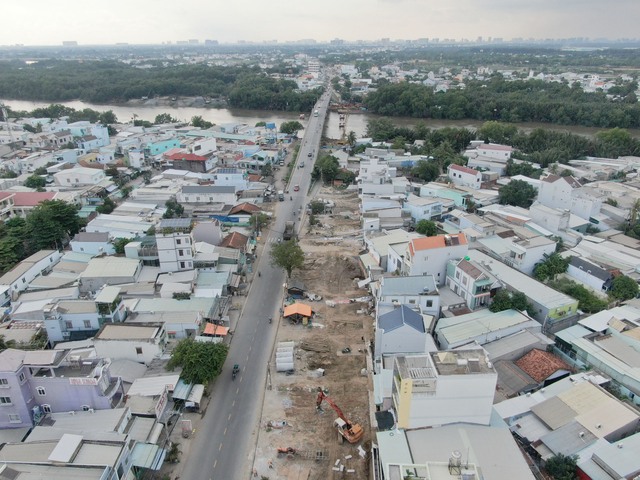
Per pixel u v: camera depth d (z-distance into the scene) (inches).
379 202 5324.8
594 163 7140.8
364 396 2861.7
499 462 2085.4
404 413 2272.4
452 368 2278.5
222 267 4074.8
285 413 2736.2
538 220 4864.7
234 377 3019.2
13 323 3260.3
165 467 2381.9
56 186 6048.2
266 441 2551.7
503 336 3164.4
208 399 2842.0
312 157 7790.4
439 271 3752.5
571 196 5172.2
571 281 3831.2
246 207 5408.5
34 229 4507.9
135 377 2832.2
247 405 2800.2
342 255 4613.7
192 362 2817.4
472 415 2305.6
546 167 7308.1
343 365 3134.8
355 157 7726.4
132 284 3715.6
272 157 7662.4
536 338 3134.8
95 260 3949.3
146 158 7357.3
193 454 2464.3
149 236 4242.1
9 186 6117.1
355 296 3939.5
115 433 2206.0
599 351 2989.7
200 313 3356.3
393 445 2193.7
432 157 7347.4
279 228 5280.5
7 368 2331.4
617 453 2215.8
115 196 5940.0
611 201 5452.8
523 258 4035.4
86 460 2004.2
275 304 3836.1
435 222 5054.1
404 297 3348.9
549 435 2389.3
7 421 2425.0
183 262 3917.3
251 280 4200.3
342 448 2507.4
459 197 5541.3
